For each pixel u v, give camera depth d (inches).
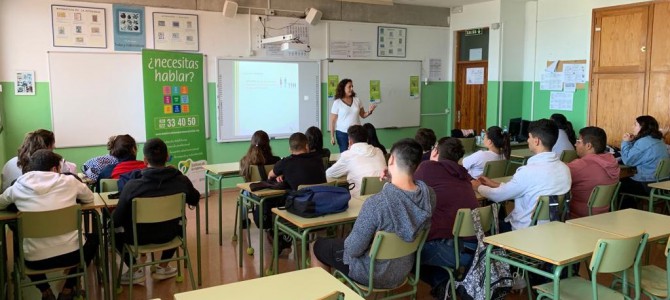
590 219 119.6
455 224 115.3
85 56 238.7
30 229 115.6
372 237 102.3
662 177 202.5
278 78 288.7
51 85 233.1
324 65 303.4
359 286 104.7
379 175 164.2
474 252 118.6
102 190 153.3
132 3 246.2
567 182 132.3
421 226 102.5
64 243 123.0
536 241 102.0
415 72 338.3
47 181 122.0
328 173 170.4
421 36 337.4
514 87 319.9
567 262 91.4
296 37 291.3
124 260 142.4
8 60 225.1
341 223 122.8
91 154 244.5
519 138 288.4
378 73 323.3
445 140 135.0
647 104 254.7
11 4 223.8
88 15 237.6
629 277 111.2
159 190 132.9
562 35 296.5
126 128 251.0
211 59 269.1
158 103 238.7
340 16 305.1
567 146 224.4
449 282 119.0
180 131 250.2
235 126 279.1
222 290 74.0
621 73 265.3
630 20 259.4
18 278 118.3
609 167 148.8
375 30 318.7
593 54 278.2
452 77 351.6
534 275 132.3
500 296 113.7
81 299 138.5
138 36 249.1
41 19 229.3
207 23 266.1
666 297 105.2
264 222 164.7
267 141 184.2
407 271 108.1
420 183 105.2
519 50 318.7
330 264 116.2
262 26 281.0
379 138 330.6
